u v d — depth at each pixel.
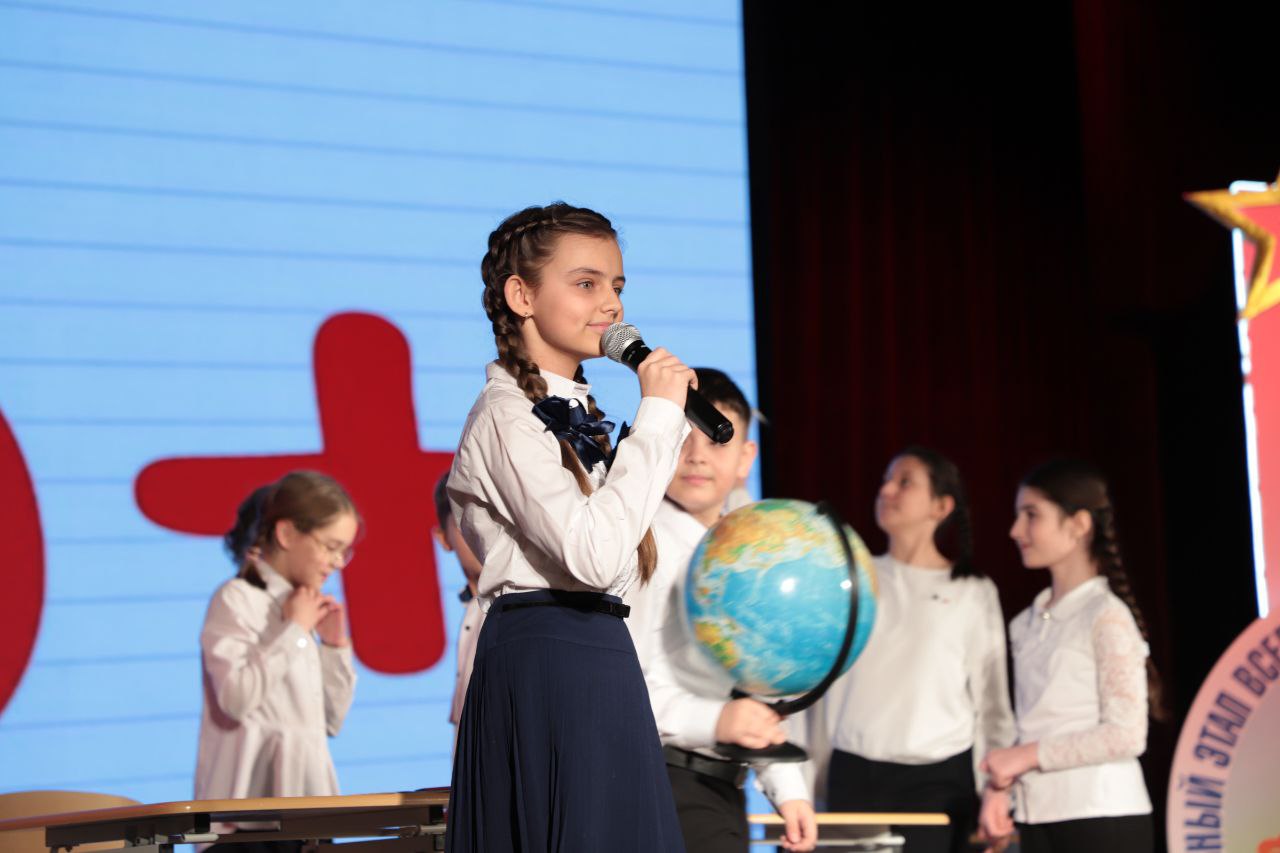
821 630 5.19
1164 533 14.16
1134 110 13.64
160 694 9.95
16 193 9.98
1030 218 14.17
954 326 13.80
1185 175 13.68
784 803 5.87
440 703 10.65
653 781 4.20
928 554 9.23
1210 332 13.99
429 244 11.09
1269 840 8.24
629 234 11.73
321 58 10.94
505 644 4.23
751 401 12.04
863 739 8.78
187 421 10.26
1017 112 14.23
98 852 5.36
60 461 9.88
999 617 9.25
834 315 13.47
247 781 7.95
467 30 11.41
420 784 10.50
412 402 10.88
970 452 13.69
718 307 12.00
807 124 13.58
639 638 5.59
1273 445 11.08
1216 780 8.31
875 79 13.85
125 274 10.21
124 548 9.98
